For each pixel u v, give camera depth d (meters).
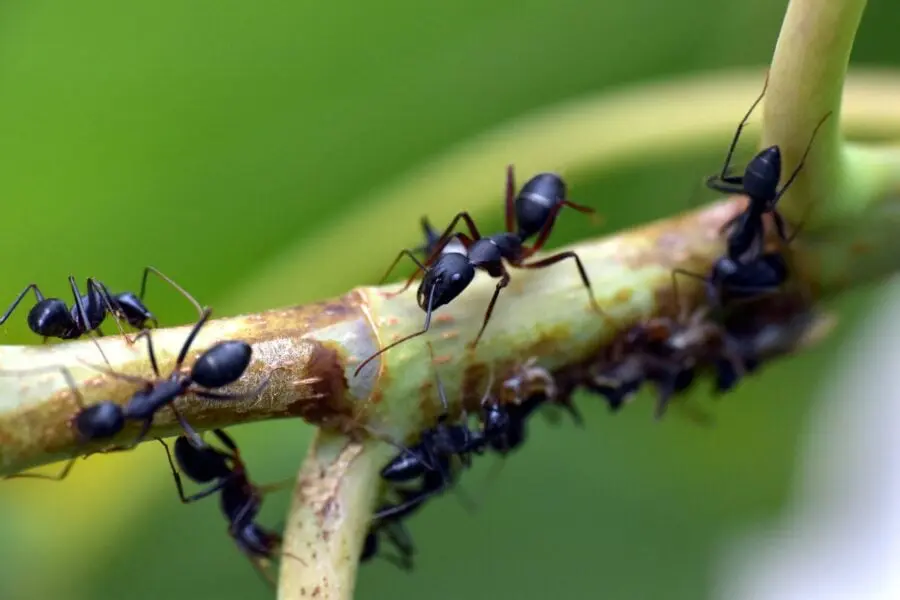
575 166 0.17
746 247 0.15
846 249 0.15
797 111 0.15
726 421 0.19
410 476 0.15
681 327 0.16
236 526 0.16
